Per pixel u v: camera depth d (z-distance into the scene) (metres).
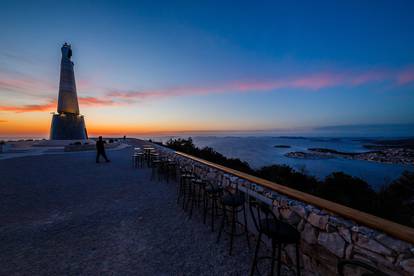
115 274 2.05
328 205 1.83
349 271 1.54
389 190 3.42
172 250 2.48
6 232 2.94
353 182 3.86
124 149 17.05
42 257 2.33
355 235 1.53
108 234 2.88
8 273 2.06
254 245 2.60
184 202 4.06
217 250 2.48
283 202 2.22
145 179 6.46
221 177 3.62
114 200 4.41
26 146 19.50
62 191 5.08
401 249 1.28
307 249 1.93
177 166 6.22
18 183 5.82
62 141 20.22
